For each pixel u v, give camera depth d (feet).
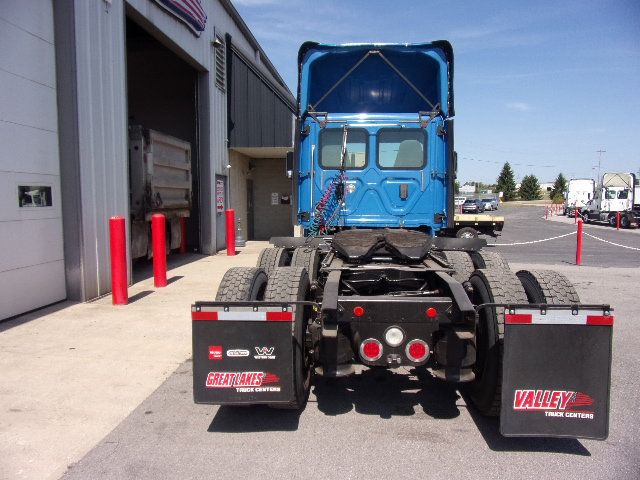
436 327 12.46
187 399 14.78
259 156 65.98
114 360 17.84
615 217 110.73
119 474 10.92
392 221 21.90
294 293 13.30
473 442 12.37
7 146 22.29
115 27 30.01
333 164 21.95
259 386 12.16
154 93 52.90
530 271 13.87
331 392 15.48
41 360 17.75
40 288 24.67
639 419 13.65
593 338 11.22
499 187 408.67
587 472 11.04
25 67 23.44
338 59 23.84
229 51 52.90
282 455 11.72
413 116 21.91
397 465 11.30
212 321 12.12
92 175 27.30
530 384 11.27
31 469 11.09
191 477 10.80
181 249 48.16
